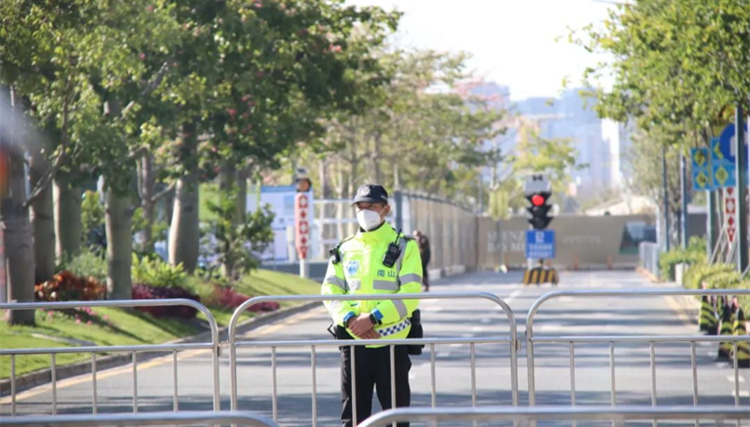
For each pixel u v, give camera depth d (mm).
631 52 86812
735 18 66000
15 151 65562
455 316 95750
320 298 26562
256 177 103188
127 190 67188
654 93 90062
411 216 174375
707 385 46219
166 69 72625
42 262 73250
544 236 161250
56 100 61688
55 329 65625
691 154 103188
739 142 83062
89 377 52688
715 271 98438
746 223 83562
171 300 27391
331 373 52719
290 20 83000
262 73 86375
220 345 27250
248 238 108250
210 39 73812
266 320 93812
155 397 44625
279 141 90562
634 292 28422
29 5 58688
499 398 43438
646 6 80000
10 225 65625
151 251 105000
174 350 27250
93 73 63344
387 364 26578
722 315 55156
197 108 79438
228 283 100875
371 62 95375
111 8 60125
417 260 26891
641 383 47312
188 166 90125
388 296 26219
